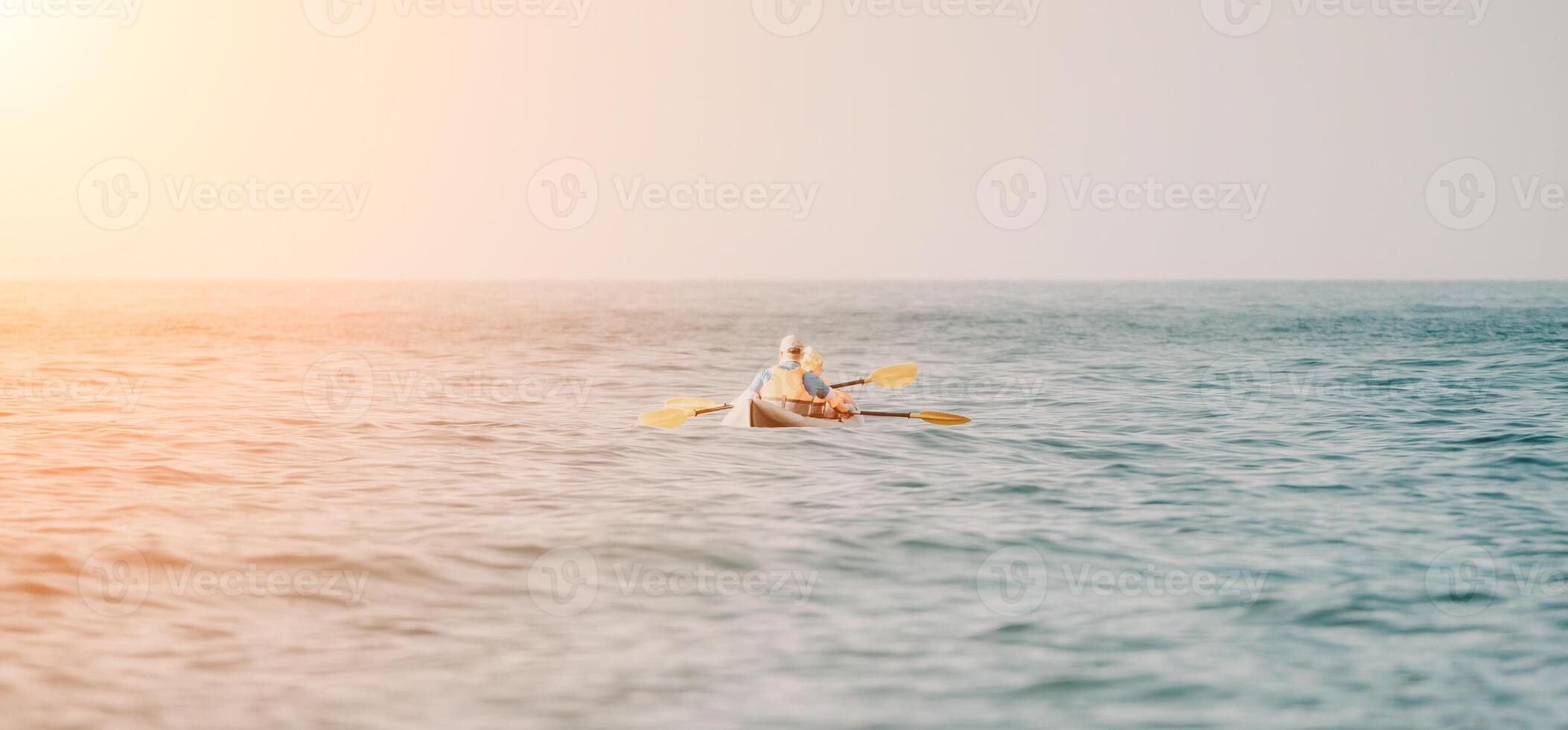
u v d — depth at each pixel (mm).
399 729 3846
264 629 4785
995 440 10086
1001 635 4805
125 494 7395
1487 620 4988
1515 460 8836
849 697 4152
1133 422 11312
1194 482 8070
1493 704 4094
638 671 4383
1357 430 10688
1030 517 6945
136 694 4090
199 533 6305
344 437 10242
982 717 3984
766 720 3949
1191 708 4059
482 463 8867
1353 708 4059
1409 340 24812
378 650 4570
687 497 7523
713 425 10945
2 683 4133
